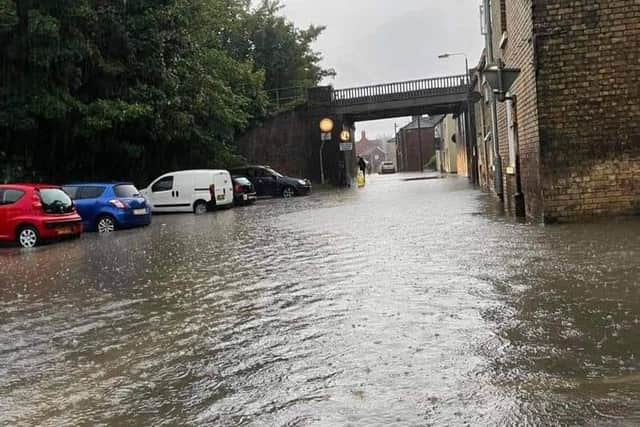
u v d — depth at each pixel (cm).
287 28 5162
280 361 504
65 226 1593
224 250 1202
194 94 3017
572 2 1089
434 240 1112
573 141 1105
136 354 551
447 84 3934
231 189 2686
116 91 2530
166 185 2594
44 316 722
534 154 1184
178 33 2838
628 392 397
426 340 527
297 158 4081
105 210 1864
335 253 1051
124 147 2659
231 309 695
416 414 384
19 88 2227
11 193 1543
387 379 445
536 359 464
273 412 404
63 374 511
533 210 1247
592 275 708
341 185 4059
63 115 2252
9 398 462
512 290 673
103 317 698
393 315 613
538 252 877
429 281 755
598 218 1108
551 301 617
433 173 6481
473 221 1395
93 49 2336
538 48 1102
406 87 4000
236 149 3972
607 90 1090
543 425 359
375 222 1534
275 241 1291
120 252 1289
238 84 3838
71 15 2208
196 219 2170
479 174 3080
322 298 713
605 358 457
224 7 3922
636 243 877
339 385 441
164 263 1077
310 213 2000
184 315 682
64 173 2662
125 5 2591
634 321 537
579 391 403
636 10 1073
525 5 1170
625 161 1092
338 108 4069
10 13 2030
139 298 789
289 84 5184
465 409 387
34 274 1050
